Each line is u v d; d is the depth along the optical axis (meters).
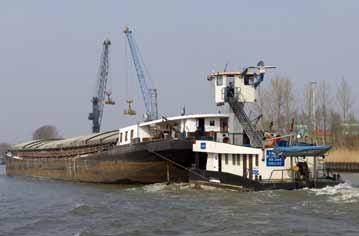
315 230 35.38
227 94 65.75
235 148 57.84
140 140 74.75
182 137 66.88
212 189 60.28
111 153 78.56
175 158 68.31
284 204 46.28
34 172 117.88
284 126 117.12
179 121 70.56
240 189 55.91
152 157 70.56
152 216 45.00
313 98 119.94
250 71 65.50
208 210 46.12
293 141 61.22
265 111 120.50
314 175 55.75
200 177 62.78
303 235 34.09
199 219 41.91
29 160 120.75
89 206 53.41
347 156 121.50
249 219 40.44
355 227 36.00
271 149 55.06
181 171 70.62
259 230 36.16
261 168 54.97
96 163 84.00
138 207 51.09
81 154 94.94
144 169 72.81
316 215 40.78
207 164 63.25
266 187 53.59
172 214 45.19
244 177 55.78
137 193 63.78
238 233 35.69
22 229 43.19
